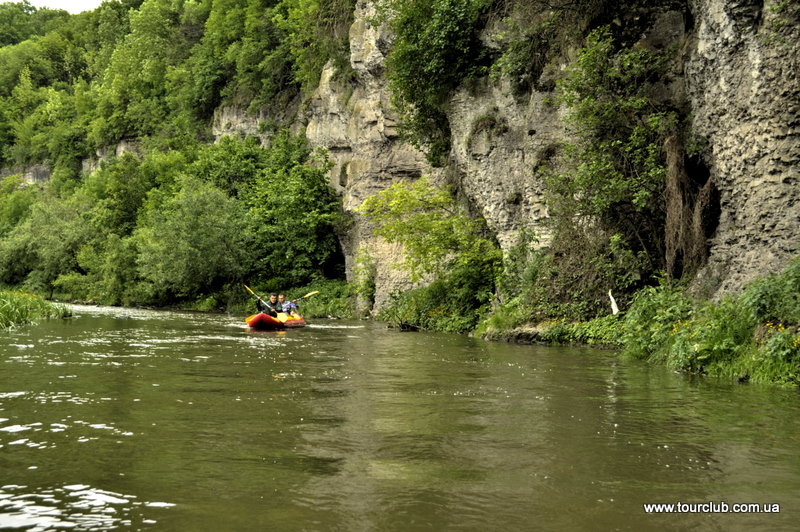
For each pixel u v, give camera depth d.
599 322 14.29
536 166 17.39
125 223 47.09
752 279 10.98
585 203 14.82
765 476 4.43
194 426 5.73
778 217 10.73
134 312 29.98
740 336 9.68
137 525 3.41
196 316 27.52
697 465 4.68
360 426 5.82
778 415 6.54
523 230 17.92
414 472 4.43
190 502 3.78
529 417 6.31
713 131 12.22
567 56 16.58
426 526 3.46
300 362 10.79
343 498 3.88
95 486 4.05
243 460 4.66
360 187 29.00
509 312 16.41
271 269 35.09
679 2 14.52
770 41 10.65
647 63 14.28
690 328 10.73
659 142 13.73
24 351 11.66
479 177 19.91
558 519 3.59
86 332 16.58
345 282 32.56
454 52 19.88
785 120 10.58
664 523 3.55
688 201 12.88
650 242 14.62
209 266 33.88
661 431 5.77
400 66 20.88
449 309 20.38
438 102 21.22
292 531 3.36
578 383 8.64
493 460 4.75
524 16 17.56
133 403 6.76
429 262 22.25
